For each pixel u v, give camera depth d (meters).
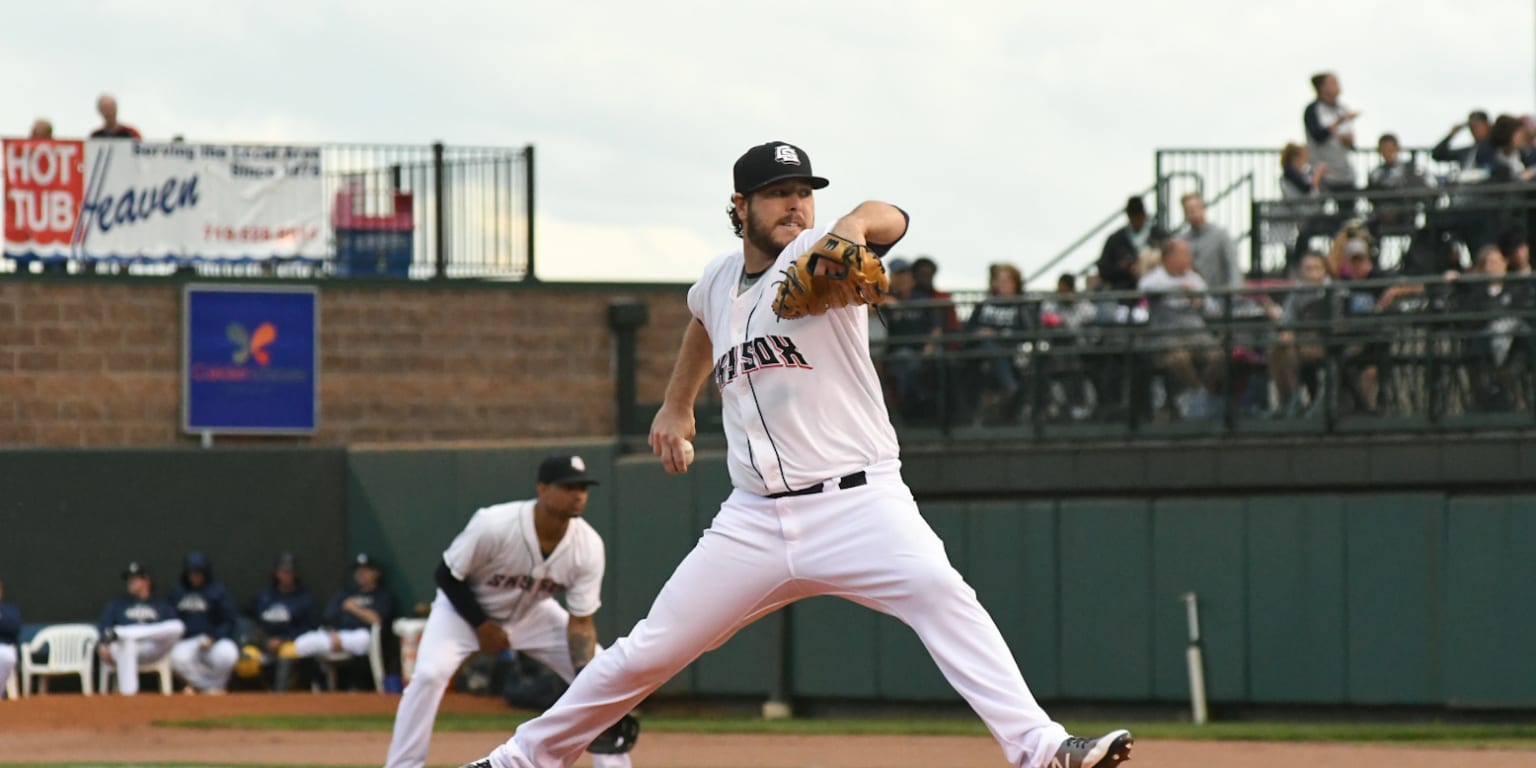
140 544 43.56
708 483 38.94
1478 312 31.73
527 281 46.25
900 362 37.59
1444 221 37.56
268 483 44.31
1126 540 34.53
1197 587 33.75
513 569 19.94
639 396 46.38
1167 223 42.00
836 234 11.77
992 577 35.91
